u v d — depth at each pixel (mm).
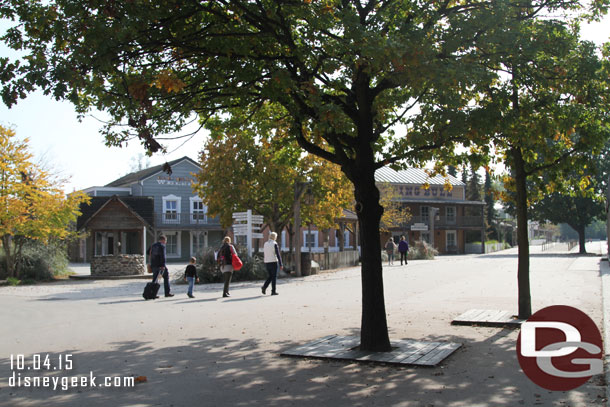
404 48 7391
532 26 9594
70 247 48656
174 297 17672
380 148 10586
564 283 19391
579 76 9742
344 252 34875
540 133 9727
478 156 11039
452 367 7434
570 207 54031
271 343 9422
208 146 28828
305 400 6090
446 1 8906
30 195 25984
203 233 52438
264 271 24828
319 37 7859
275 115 10930
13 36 7352
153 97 8367
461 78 7965
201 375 7320
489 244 68875
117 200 35562
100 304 15938
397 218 51438
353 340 9273
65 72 6500
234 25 8172
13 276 25859
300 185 27406
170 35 7754
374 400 6023
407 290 18219
